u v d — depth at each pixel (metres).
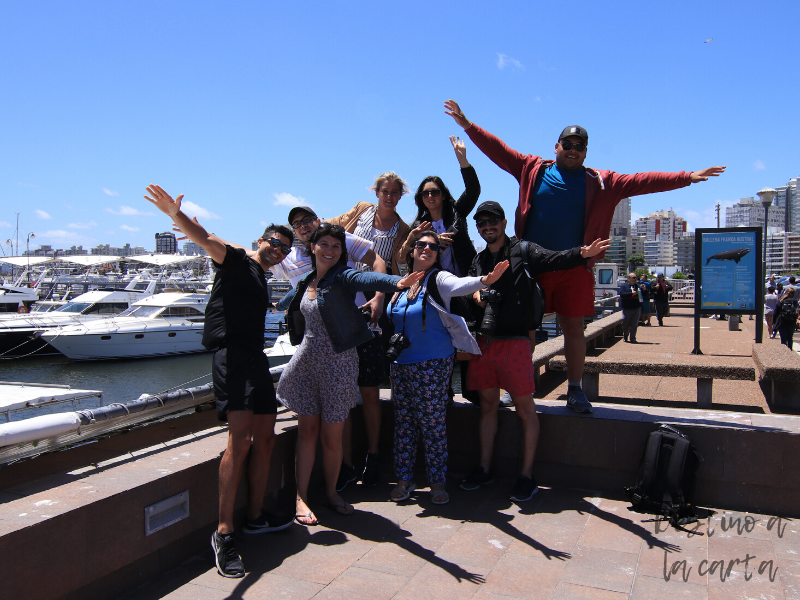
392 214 4.74
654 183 4.14
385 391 5.19
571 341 4.36
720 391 6.78
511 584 2.88
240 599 2.72
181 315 28.44
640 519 3.66
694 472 3.73
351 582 2.89
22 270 62.53
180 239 3.21
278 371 4.64
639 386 7.16
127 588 2.76
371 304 4.16
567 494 4.13
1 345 26.22
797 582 2.87
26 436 2.85
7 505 2.48
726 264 9.41
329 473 3.78
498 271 3.39
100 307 31.48
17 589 2.22
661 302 17.61
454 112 4.48
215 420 4.25
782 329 12.55
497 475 4.47
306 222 4.14
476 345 3.84
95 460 3.28
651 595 2.76
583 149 4.26
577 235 4.40
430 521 3.68
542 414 4.30
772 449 3.65
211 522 3.24
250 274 3.20
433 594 2.78
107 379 23.55
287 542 3.37
